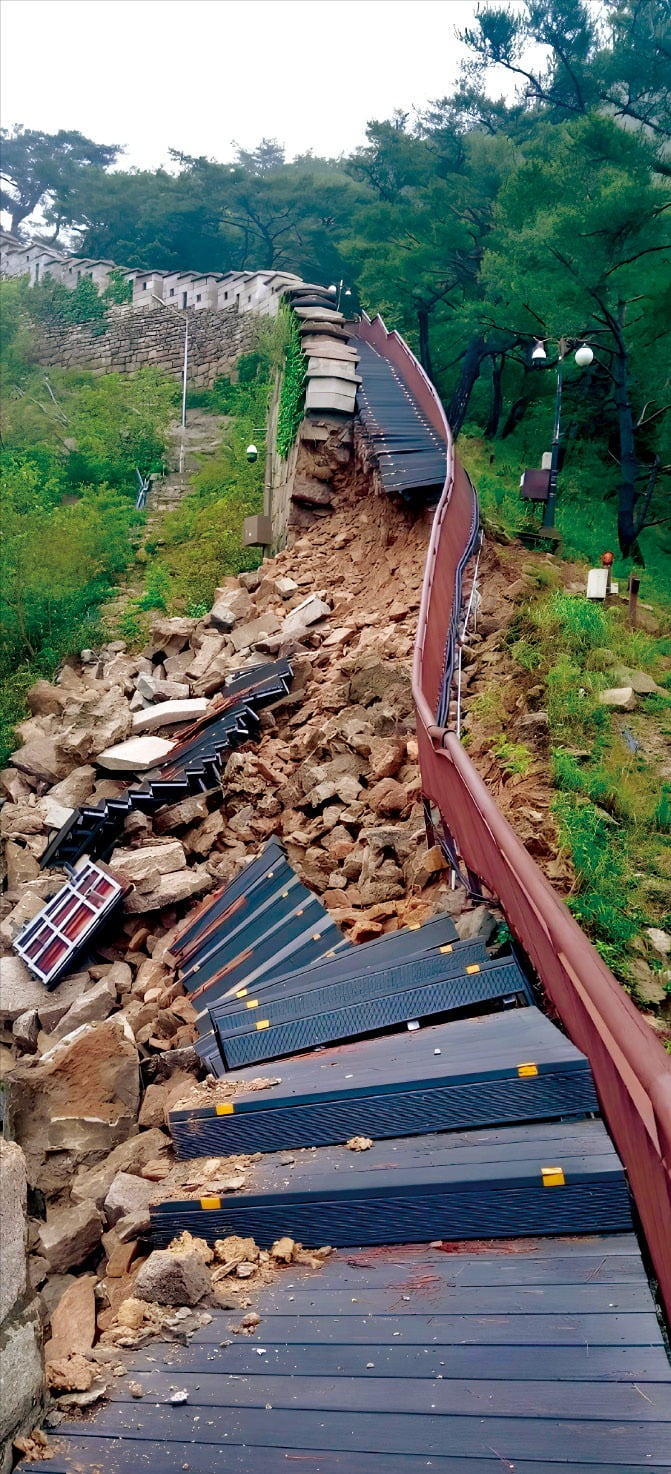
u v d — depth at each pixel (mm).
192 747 16625
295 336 27875
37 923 13656
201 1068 9500
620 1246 5055
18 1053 12656
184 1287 5406
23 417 41656
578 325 23578
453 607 16031
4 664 24375
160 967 12273
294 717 16906
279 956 10500
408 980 8312
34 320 52125
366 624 18797
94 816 15453
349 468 24656
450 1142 6070
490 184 35750
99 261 52094
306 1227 5902
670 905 9438
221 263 71500
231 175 69000
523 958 8305
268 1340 4984
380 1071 6926
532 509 22188
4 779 18375
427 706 11352
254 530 25797
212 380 43844
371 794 13297
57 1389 4883
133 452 37875
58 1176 9305
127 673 20969
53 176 95562
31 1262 7656
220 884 13719
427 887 10820
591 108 31953
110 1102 9562
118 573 29047
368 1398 4414
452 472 18734
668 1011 8188
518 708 13133
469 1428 4141
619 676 14008
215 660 20078
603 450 31703
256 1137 6938
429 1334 4734
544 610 15656
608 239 22828
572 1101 6090
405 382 26547
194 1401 4652
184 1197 6359
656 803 10914
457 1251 5352
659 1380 4160
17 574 25359
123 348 48156
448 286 36812
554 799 10812
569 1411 4117
